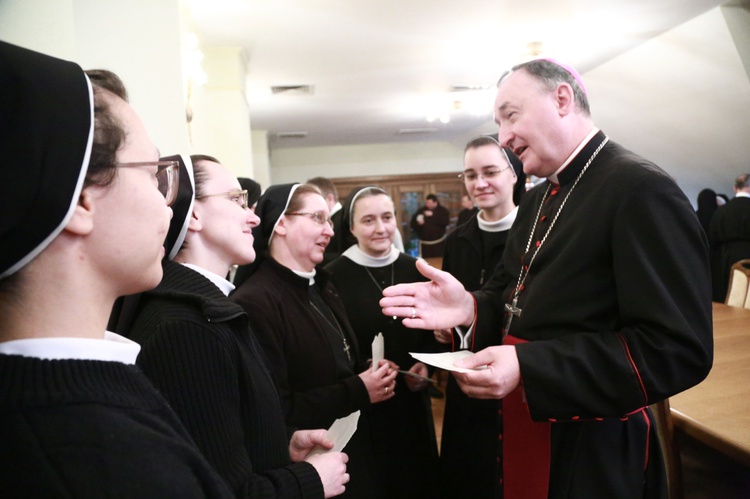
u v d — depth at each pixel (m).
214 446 0.67
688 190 6.70
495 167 1.91
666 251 0.89
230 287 0.92
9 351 0.41
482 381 0.93
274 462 0.81
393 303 1.21
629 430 0.99
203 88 3.72
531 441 1.06
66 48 1.26
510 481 1.09
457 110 7.02
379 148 10.34
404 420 1.65
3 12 1.23
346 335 1.58
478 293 1.35
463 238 2.08
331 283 1.77
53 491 0.36
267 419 0.80
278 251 1.45
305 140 9.09
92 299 0.45
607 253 0.99
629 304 0.91
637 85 5.24
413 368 1.67
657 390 0.87
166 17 1.98
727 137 5.17
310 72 4.91
